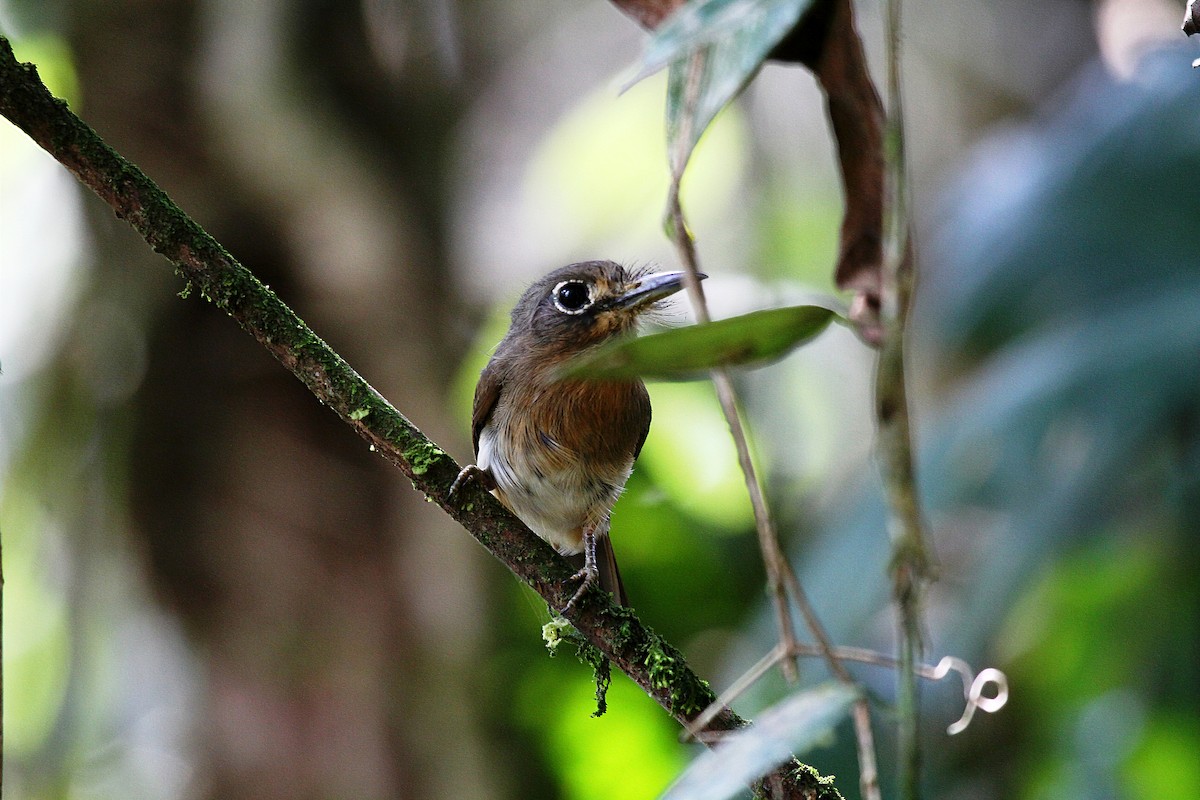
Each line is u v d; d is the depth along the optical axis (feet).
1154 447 29.04
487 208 45.14
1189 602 31.19
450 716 34.27
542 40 46.37
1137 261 30.60
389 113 37.04
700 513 39.32
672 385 39.17
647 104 46.75
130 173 15.53
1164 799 32.27
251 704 34.30
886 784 28.30
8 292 37.42
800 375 43.52
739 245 45.24
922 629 11.98
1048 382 29.66
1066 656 33.81
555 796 37.04
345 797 33.81
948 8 43.93
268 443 35.45
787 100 44.98
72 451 35.81
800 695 10.54
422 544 35.09
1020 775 34.24
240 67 34.27
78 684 36.40
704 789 9.97
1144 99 31.63
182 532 35.27
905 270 10.51
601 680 20.53
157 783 37.50
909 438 10.49
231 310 16.15
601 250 46.24
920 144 44.39
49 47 35.04
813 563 29.78
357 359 34.76
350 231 34.37
